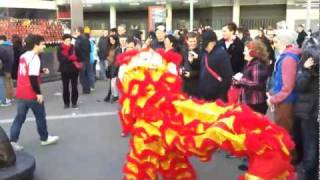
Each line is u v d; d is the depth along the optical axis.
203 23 48.72
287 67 5.54
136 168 5.15
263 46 6.43
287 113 5.64
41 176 6.59
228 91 6.85
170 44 8.26
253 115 4.23
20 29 18.61
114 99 12.84
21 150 7.35
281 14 44.81
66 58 11.78
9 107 12.25
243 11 46.28
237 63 8.70
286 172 4.14
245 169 6.71
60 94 14.50
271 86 6.51
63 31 19.70
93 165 7.10
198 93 7.25
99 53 17.95
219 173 6.62
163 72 5.19
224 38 8.84
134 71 5.20
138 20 52.47
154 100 4.93
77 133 9.18
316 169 5.61
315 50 5.32
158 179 5.97
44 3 38.31
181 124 4.66
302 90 5.44
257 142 4.03
